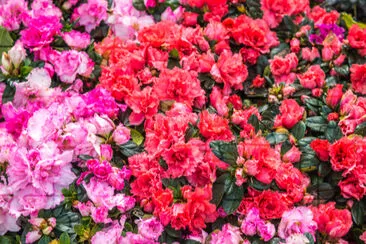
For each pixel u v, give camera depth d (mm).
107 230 923
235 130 1017
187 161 927
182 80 1033
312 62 1149
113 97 1021
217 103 1015
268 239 904
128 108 1037
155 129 963
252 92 1114
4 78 1028
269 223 912
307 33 1183
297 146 993
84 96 1011
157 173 953
